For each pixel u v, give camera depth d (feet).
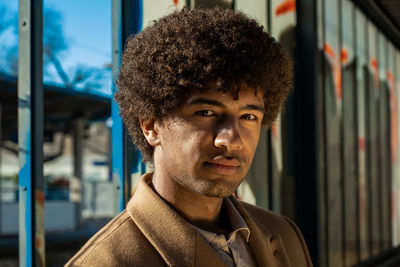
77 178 37.76
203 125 2.61
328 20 9.37
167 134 2.73
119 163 5.31
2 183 55.67
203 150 2.60
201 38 2.69
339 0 10.10
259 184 6.82
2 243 29.73
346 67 10.36
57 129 38.52
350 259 10.11
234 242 3.03
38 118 4.79
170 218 2.75
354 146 10.64
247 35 2.83
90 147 47.67
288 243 3.71
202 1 5.92
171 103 2.64
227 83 2.57
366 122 11.63
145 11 5.58
